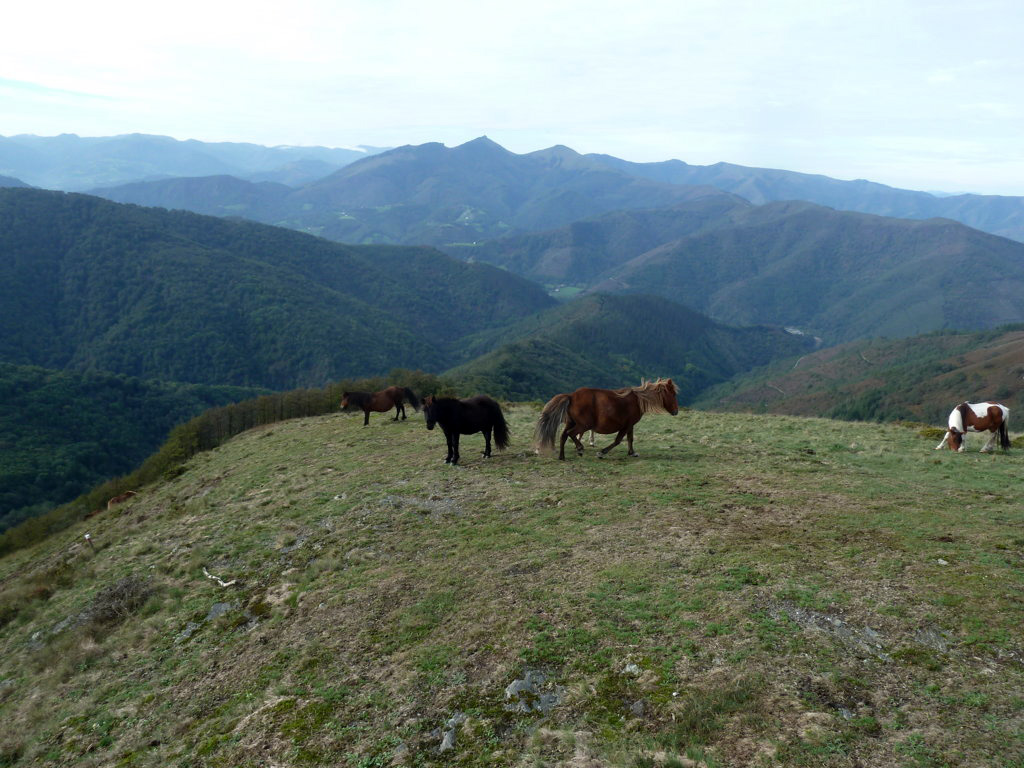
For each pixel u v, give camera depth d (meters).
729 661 6.06
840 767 4.55
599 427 14.70
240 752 6.17
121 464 116.12
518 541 10.04
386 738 5.89
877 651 5.99
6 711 8.98
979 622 6.21
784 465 14.12
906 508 10.20
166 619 10.16
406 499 13.40
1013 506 10.20
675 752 4.93
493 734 5.64
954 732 4.78
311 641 8.04
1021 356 177.62
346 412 34.19
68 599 12.94
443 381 72.06
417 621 7.89
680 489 11.95
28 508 87.69
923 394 176.25
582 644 6.74
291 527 13.03
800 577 7.57
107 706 8.04
